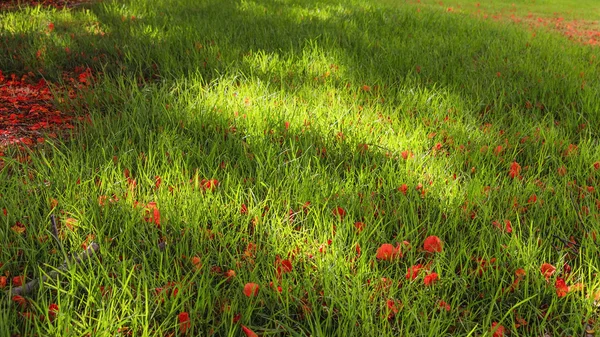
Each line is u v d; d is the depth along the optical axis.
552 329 1.58
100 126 2.42
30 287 1.54
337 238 1.76
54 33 4.00
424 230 1.88
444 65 3.76
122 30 4.16
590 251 1.80
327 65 3.50
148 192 1.93
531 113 2.99
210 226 1.85
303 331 1.46
